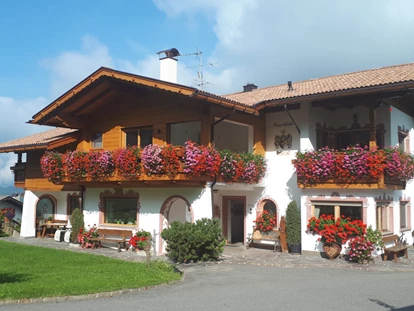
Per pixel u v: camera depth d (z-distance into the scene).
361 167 14.26
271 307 7.98
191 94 13.67
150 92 16.78
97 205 18.41
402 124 17.67
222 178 15.51
